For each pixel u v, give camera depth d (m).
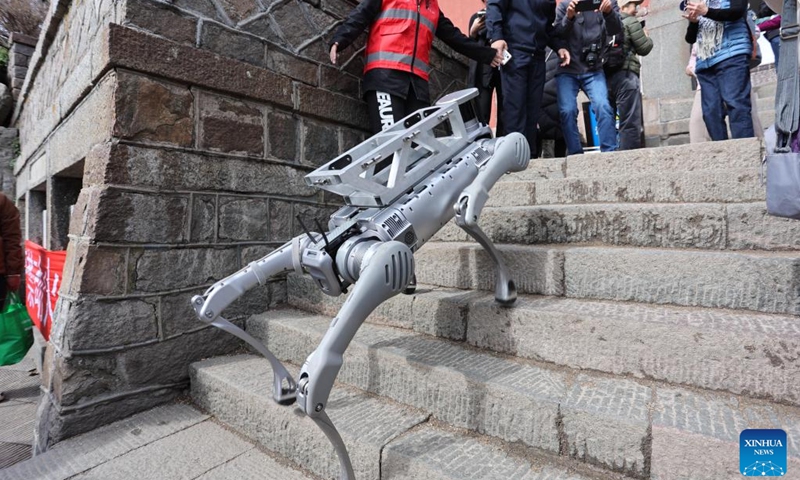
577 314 1.85
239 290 1.91
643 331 1.69
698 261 1.88
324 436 1.86
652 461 1.38
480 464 1.56
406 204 1.73
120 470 2.01
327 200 3.63
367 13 3.26
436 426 1.84
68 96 3.28
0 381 4.30
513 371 1.85
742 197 2.28
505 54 3.38
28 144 5.81
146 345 2.59
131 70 2.53
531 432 1.63
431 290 2.54
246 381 2.40
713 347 1.56
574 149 3.89
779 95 1.43
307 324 2.73
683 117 5.80
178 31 2.73
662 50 6.19
